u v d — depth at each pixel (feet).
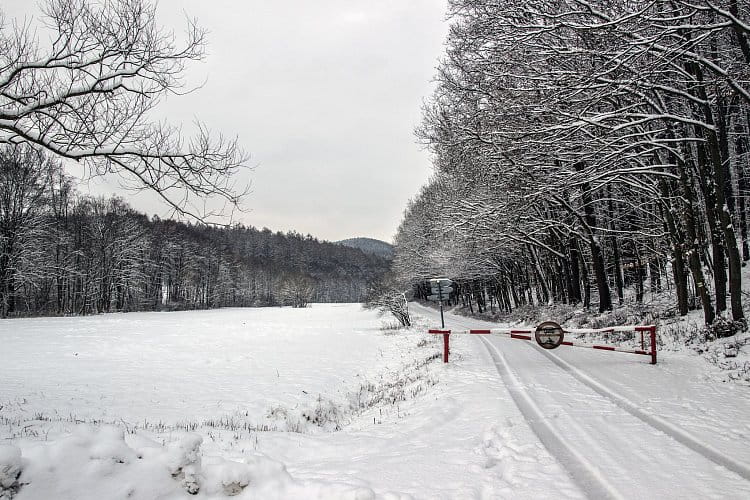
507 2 43.93
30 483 11.26
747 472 15.19
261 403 41.24
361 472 16.24
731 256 41.52
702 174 47.57
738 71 40.60
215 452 20.52
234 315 215.92
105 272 207.10
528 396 27.30
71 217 195.11
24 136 24.59
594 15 36.04
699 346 41.09
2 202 130.52
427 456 18.02
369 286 242.58
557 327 40.42
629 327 38.83
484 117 56.54
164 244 272.51
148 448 13.64
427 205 154.81
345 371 59.52
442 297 63.57
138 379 51.65
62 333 104.17
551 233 92.58
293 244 639.76
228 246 374.22
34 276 151.84
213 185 29.04
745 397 26.02
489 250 114.32
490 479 15.17
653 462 16.25
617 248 93.86
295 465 18.39
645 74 36.19
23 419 31.17
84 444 12.71
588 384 30.60
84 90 25.82
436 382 35.83
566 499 13.46
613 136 45.93
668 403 24.72
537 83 45.50
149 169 27.58
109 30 27.12
